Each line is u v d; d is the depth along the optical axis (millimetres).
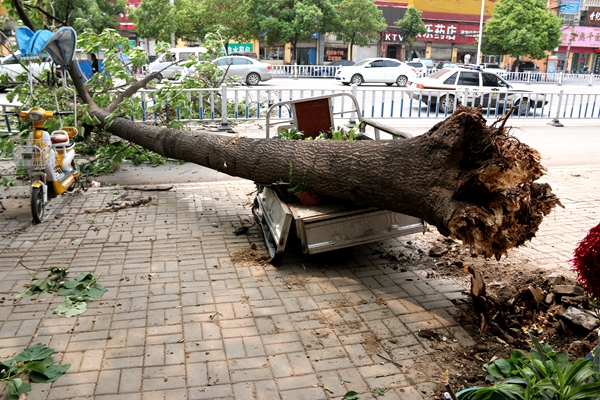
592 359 2902
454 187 3574
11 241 5582
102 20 32094
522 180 3373
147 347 3609
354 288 4586
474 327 3949
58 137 6871
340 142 4781
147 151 9406
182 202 7113
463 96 14523
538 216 3664
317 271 4945
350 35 36562
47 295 4359
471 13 46750
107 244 5527
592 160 10211
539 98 15805
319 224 4773
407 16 42031
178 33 33125
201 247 5496
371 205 4520
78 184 7613
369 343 3709
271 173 5238
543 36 38875
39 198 6141
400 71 27500
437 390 3199
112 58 10148
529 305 4195
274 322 3975
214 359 3484
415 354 3586
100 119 8766
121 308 4156
